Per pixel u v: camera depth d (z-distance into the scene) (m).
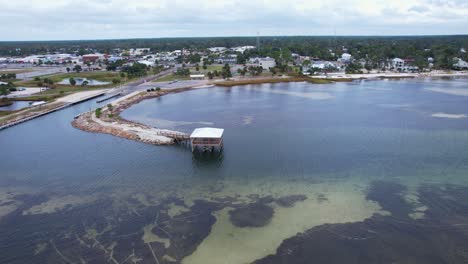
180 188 46.88
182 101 110.25
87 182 49.12
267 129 74.50
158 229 37.38
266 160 56.22
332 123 78.88
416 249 33.41
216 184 47.91
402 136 67.69
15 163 56.56
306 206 41.44
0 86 118.94
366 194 44.12
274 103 104.88
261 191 45.53
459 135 67.75
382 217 38.84
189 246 34.44
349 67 187.75
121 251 33.81
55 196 45.09
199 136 59.16
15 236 36.50
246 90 132.75
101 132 73.62
